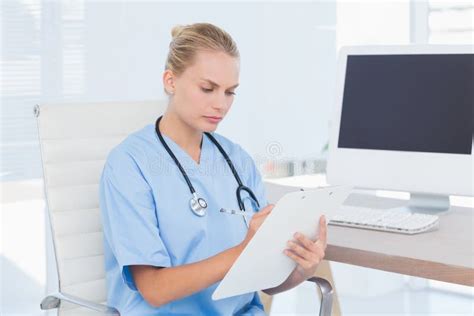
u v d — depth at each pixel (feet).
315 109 13.62
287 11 13.17
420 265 5.57
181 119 5.97
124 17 11.21
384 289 12.90
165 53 11.63
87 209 6.43
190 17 11.94
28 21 10.49
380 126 7.38
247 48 12.79
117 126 6.72
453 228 6.61
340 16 13.75
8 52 10.39
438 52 7.13
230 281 5.06
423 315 11.64
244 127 12.91
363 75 7.47
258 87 12.99
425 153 7.18
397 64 7.31
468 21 13.78
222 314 5.90
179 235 5.74
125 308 5.76
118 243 5.52
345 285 13.04
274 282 5.55
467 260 5.54
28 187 10.71
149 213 5.60
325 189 5.14
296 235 5.22
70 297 5.67
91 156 6.53
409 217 6.70
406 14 14.08
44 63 10.64
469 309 11.91
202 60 5.53
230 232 5.95
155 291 5.41
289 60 13.28
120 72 11.23
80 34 10.87
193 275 5.29
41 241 10.89
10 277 10.74
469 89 7.01
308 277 5.95
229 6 12.46
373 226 6.55
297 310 12.01
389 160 7.33
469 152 7.01
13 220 10.68
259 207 6.30
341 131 7.57
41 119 6.39
